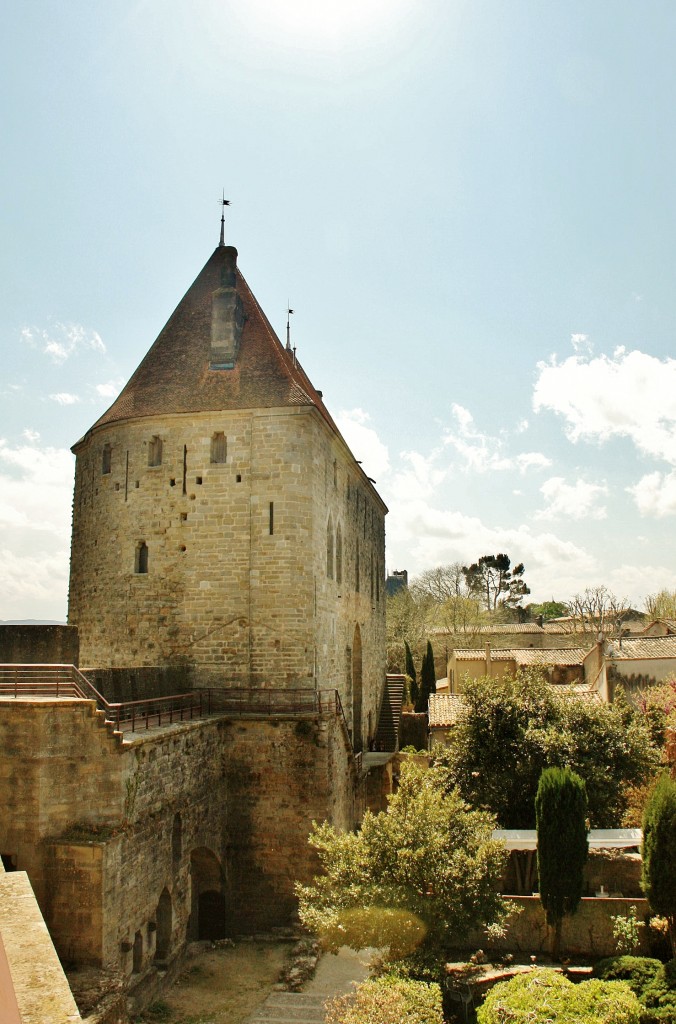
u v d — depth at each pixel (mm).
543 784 21609
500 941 21625
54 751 17828
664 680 43031
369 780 37094
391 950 18484
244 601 29297
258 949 23562
